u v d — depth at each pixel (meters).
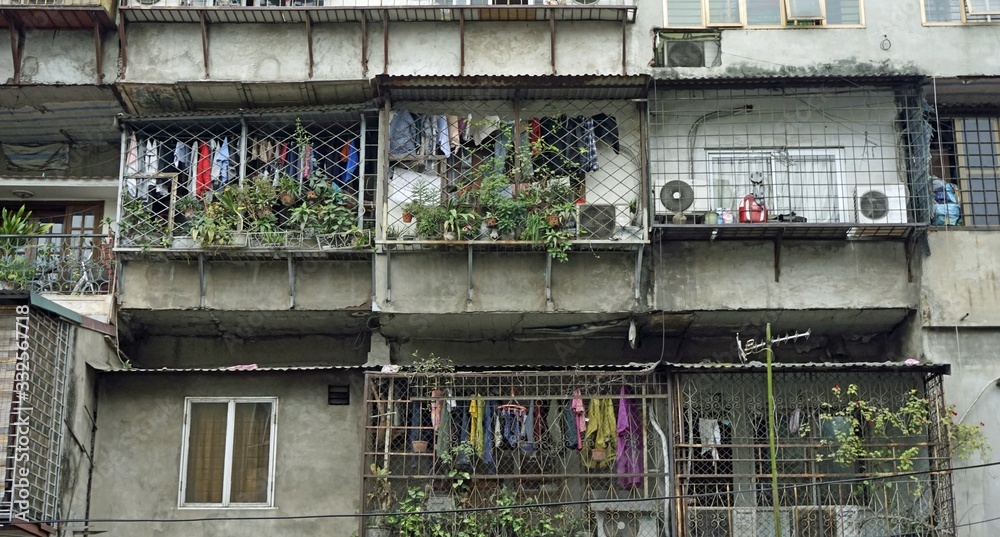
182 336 17.12
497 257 16.03
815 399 14.73
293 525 15.28
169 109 16.95
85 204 17.89
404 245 15.78
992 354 15.75
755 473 14.58
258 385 15.83
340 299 16.19
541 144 15.99
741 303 15.94
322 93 16.69
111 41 16.88
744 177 16.34
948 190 16.53
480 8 16.53
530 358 16.97
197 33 16.81
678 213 15.76
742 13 16.91
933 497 14.41
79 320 14.92
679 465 14.47
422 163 16.23
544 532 14.49
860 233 15.81
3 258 16.30
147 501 15.38
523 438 14.78
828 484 14.38
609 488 14.80
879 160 16.33
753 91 16.39
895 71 16.62
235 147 16.67
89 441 15.41
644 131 16.09
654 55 16.78
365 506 14.48
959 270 15.94
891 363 14.57
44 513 13.97
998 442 15.41
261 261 16.28
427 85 15.81
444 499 14.59
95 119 17.52
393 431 14.84
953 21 16.83
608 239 15.66
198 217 16.11
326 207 16.02
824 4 16.89
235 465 15.55
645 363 15.78
